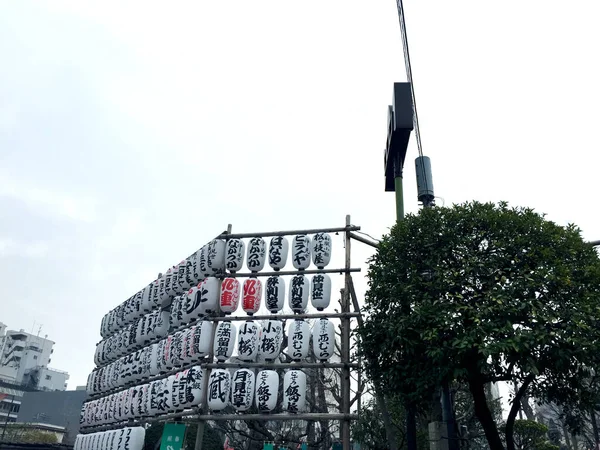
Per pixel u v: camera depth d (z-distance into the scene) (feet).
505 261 35.45
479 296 34.60
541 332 31.32
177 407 48.19
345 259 47.96
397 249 39.55
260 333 46.37
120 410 59.47
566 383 36.24
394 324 36.19
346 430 42.06
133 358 61.41
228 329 48.32
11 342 252.42
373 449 60.95
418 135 39.83
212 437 72.49
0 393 192.03
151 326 60.18
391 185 52.85
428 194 46.19
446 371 33.30
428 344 35.14
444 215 39.29
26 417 173.78
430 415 43.60
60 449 94.68
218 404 44.80
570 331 31.55
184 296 54.34
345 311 46.32
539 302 32.50
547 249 34.99
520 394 36.68
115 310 72.49
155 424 72.69
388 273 38.73
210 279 51.06
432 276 37.17
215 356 47.75
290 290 47.19
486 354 29.99
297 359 44.80
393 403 51.49
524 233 37.14
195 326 49.85
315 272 48.01
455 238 37.63
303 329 45.37
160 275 64.95
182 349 50.16
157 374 56.18
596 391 35.94
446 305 34.30
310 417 42.68
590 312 31.91
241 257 51.80
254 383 45.16
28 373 236.22
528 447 68.08
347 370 44.04
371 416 61.98
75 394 174.19
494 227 37.14
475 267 35.32
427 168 47.29
